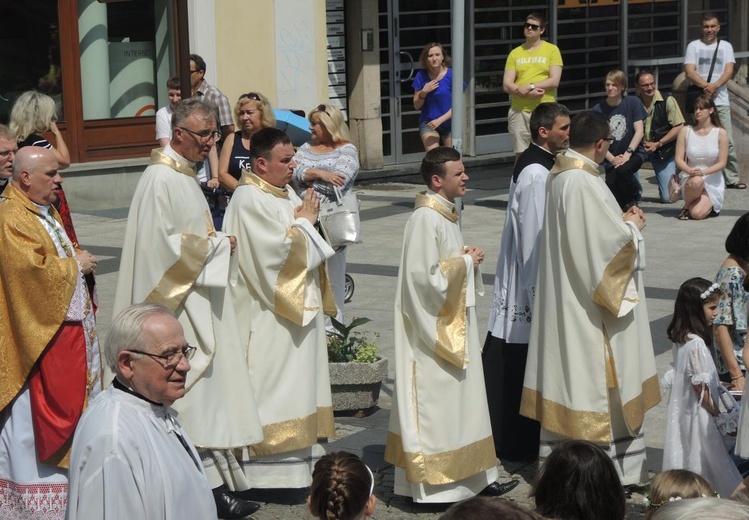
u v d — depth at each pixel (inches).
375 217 590.2
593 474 144.4
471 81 789.2
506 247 274.7
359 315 395.9
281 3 668.1
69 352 217.6
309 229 244.2
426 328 239.1
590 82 874.8
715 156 577.3
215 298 237.5
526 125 580.1
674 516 112.3
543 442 257.4
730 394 244.7
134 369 153.6
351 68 726.5
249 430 237.5
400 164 758.5
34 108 289.7
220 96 441.7
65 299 215.9
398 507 249.0
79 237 532.1
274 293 242.5
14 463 220.8
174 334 154.9
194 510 155.8
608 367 248.7
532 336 258.8
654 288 427.8
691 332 242.8
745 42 971.3
